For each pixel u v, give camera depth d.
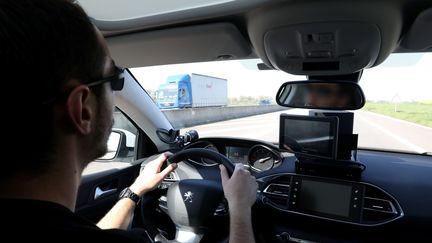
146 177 1.47
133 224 2.06
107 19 1.92
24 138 0.53
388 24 1.51
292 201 1.88
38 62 0.51
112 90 0.74
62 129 0.58
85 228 0.58
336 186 1.80
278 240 1.90
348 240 1.78
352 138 1.87
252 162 2.34
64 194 0.61
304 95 1.89
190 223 1.79
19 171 0.54
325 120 1.73
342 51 1.72
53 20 0.54
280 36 1.68
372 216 1.76
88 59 0.61
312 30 1.57
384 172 1.98
